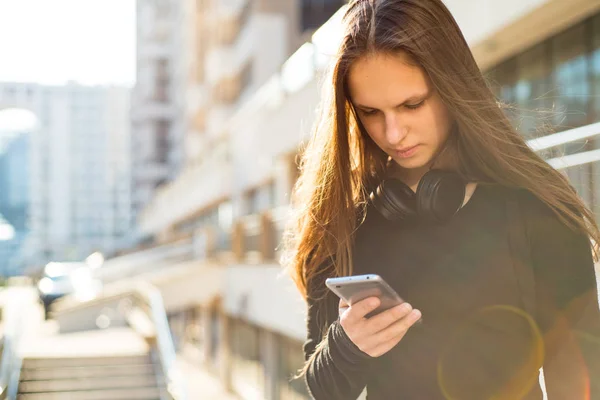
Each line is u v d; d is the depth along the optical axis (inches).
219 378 763.4
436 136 48.3
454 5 251.6
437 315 49.1
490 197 48.6
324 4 710.5
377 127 48.9
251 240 523.5
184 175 1170.6
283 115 494.0
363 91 47.1
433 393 49.1
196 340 935.7
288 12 762.8
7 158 4675.2
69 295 791.7
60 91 3718.0
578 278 45.4
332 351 49.7
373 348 46.8
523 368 47.0
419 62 45.4
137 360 418.9
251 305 500.4
